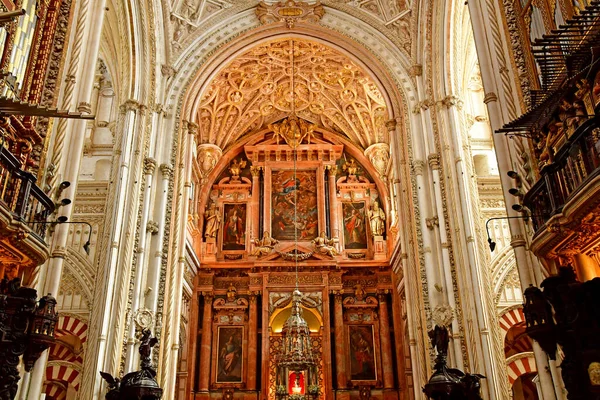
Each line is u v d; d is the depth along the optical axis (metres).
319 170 26.56
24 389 8.72
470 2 12.19
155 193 17.17
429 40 17.78
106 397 12.29
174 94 18.92
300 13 20.41
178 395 22.14
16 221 7.80
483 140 20.45
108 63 19.34
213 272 24.75
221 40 20.09
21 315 8.57
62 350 18.92
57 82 10.39
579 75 7.98
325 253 24.89
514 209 9.69
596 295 8.02
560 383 8.85
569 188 7.92
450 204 15.98
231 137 26.75
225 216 26.11
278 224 25.89
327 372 22.75
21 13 6.61
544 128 9.38
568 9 9.09
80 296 17.78
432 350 15.61
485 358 13.70
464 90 18.70
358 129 26.55
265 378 22.80
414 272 17.09
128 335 14.66
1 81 8.84
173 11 19.03
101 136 20.72
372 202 26.17
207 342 23.70
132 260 15.42
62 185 10.00
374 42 20.02
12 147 9.36
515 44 10.70
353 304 24.41
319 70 24.38
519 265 9.93
